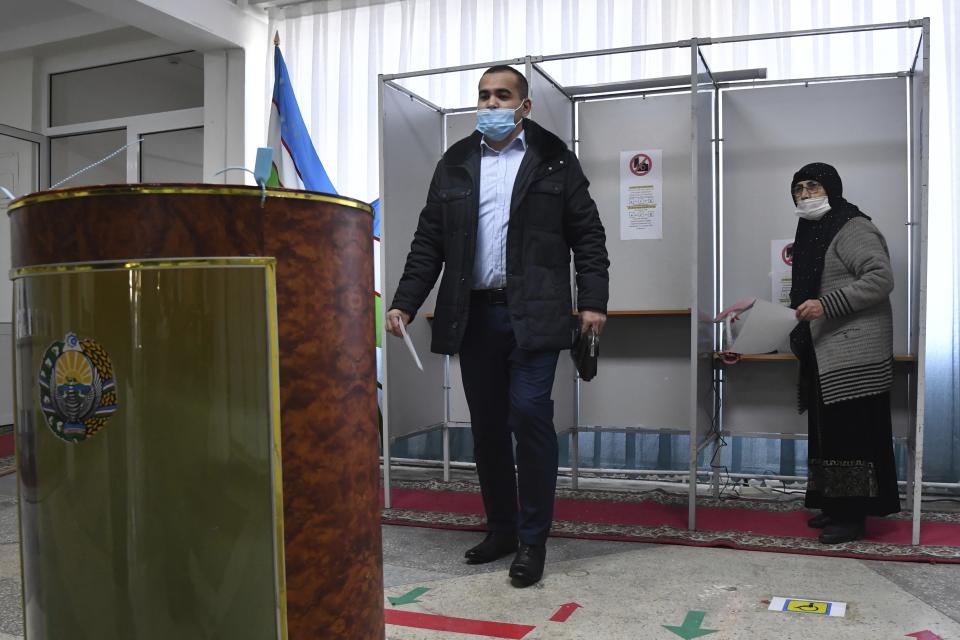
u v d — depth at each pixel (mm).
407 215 3732
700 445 3135
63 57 6293
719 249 3641
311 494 1171
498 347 2455
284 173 4953
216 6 5082
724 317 3357
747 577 2408
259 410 1108
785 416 3531
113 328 1075
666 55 4137
